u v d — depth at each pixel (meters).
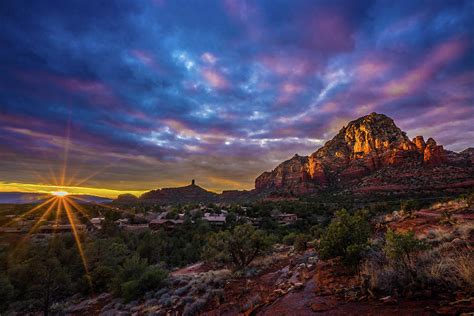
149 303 12.65
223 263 19.73
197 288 11.80
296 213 91.38
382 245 7.16
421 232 9.96
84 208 120.38
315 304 4.63
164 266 35.22
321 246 7.52
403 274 4.45
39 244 40.97
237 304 7.82
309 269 8.65
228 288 10.26
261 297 7.50
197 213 89.06
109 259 34.72
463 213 13.92
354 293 4.61
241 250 15.15
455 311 2.94
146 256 39.62
